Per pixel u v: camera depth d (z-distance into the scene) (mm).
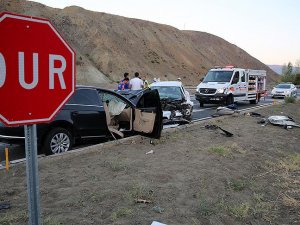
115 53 65875
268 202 5535
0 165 6766
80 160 7152
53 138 7777
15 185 5621
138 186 5527
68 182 5754
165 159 7438
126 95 11070
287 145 10016
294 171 7445
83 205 4801
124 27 79500
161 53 83000
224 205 5145
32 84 2070
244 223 4727
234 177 6523
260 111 18281
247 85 23125
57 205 4781
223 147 8500
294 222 4902
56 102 2232
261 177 6809
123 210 4617
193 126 12016
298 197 5855
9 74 1946
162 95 13523
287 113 18828
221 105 22047
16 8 59531
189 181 6023
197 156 7793
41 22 2090
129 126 9555
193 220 4570
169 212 4738
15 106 1984
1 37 1893
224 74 21484
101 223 4297
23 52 2008
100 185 5605
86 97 8562
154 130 9117
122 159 7281
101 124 8742
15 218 4344
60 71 2242
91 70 53906
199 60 97312
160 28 96812
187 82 76500
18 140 7383
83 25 67125
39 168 6465
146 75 67562
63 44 2246
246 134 11109
